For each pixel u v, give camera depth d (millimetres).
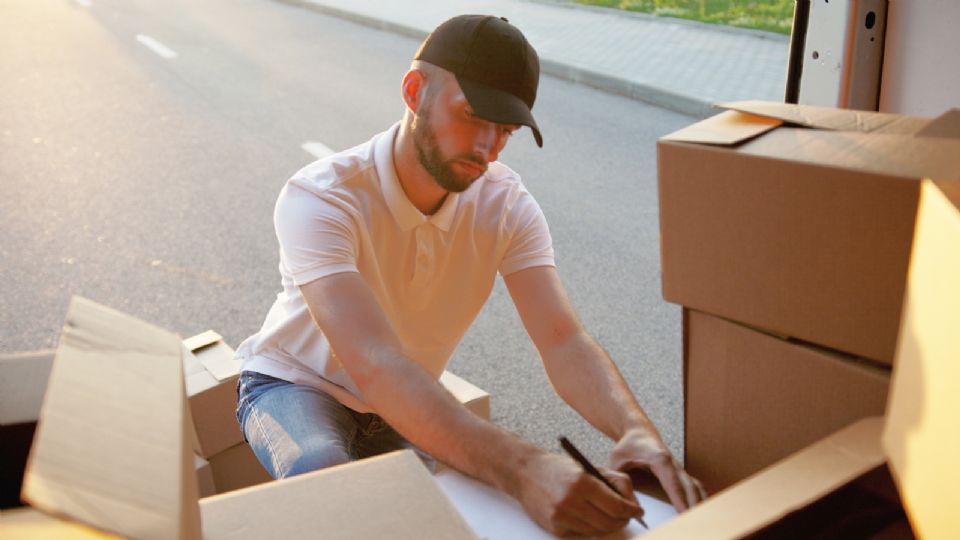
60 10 11453
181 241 4574
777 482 1103
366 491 1124
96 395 859
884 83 2096
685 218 1351
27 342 3693
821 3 2115
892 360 1222
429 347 1881
